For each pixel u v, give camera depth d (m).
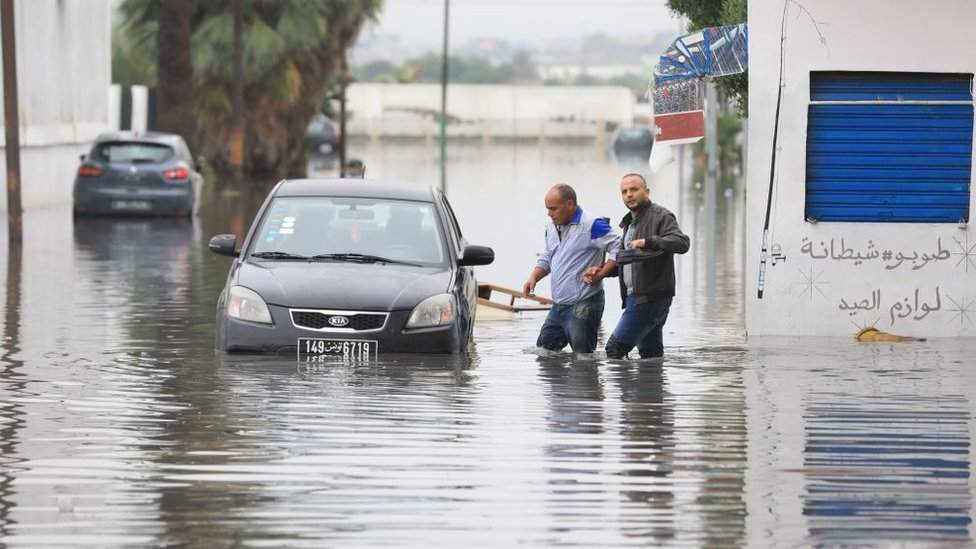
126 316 38.47
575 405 26.06
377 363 30.44
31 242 61.84
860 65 34.38
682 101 35.66
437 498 19.50
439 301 31.28
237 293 31.36
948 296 34.62
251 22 137.50
